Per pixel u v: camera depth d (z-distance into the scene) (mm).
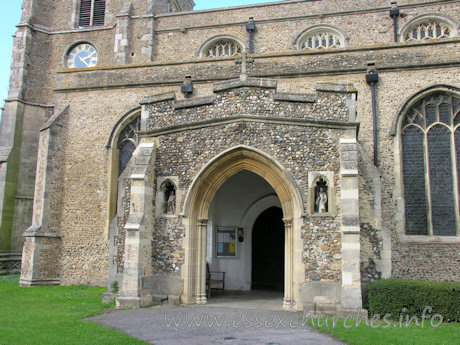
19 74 21453
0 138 20391
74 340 6641
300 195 9852
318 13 20406
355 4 20219
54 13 23609
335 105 10305
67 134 17047
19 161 20375
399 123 13992
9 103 20797
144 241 10305
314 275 9461
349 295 8891
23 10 22797
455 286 8406
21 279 15734
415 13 19469
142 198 10438
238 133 10484
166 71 16656
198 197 10656
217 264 14289
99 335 6992
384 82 14445
